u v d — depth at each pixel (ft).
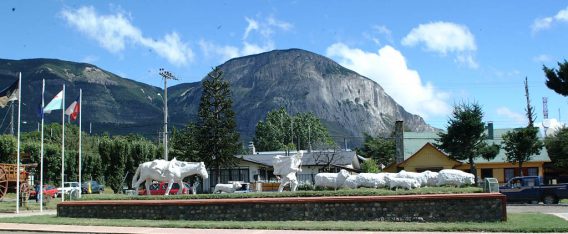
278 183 151.43
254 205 84.74
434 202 78.38
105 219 90.22
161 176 99.30
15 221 88.89
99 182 231.30
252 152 255.50
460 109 177.47
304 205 82.79
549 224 70.44
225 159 195.72
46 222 86.22
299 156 97.09
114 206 92.84
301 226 72.64
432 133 210.59
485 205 76.79
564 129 211.61
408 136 208.54
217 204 86.43
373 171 203.10
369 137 419.95
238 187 131.85
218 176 196.44
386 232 67.31
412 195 79.87
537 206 116.88
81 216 94.89
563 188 125.39
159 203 89.45
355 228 69.97
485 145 175.83
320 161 200.23
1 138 214.07
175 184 154.51
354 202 81.10
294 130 479.00
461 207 77.51
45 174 225.35
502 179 182.60
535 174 180.55
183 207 88.22
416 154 183.73
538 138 178.91
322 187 96.43
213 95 199.21
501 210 76.28
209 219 86.43
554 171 205.16
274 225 74.28
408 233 66.54
